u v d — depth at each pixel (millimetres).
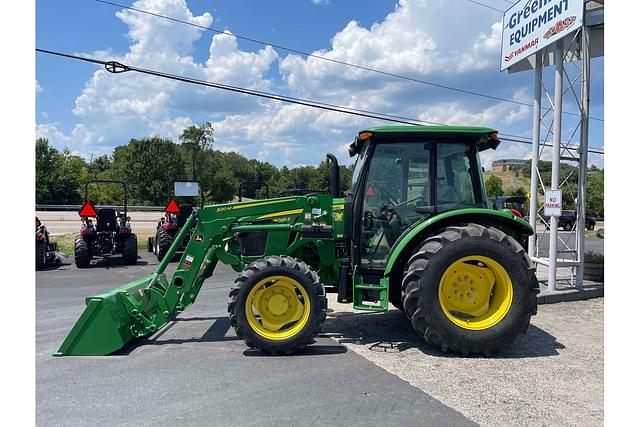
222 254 5664
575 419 3322
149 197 52562
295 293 4941
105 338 4820
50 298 7926
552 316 6516
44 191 47469
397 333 5598
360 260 5340
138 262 12656
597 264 8547
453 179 5312
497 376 4176
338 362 4574
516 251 4770
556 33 7207
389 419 3328
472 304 4930
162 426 3256
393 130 5184
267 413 3443
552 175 7590
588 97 7688
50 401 3672
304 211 5648
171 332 5734
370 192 5324
